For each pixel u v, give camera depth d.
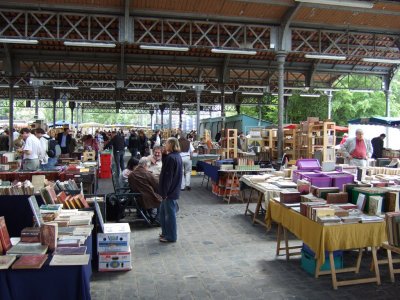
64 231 3.81
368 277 4.57
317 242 4.23
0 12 12.45
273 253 5.50
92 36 16.22
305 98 31.25
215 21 13.65
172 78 23.75
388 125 13.27
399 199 4.63
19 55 18.89
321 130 12.05
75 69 22.94
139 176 7.00
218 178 10.08
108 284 4.37
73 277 2.96
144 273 4.71
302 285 4.35
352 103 30.69
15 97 33.19
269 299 3.99
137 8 12.80
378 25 14.95
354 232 4.25
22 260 3.00
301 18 14.05
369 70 22.31
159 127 47.50
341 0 10.39
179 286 4.32
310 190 5.36
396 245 4.06
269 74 23.34
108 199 7.07
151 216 7.09
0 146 18.33
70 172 7.86
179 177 6.02
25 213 4.32
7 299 2.89
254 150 15.38
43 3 12.38
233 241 6.09
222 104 23.77
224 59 20.39
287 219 5.02
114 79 20.89
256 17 13.69
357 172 6.55
